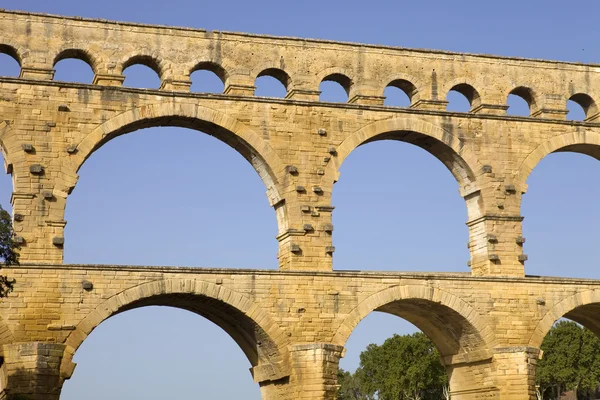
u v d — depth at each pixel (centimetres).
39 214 6519
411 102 7569
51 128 6631
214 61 7069
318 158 7106
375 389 16762
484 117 7544
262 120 7044
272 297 6762
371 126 7244
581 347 15362
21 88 6625
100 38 6869
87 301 6400
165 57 6981
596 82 7956
